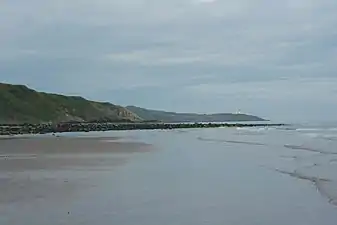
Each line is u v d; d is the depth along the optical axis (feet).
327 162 98.02
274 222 43.27
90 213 46.06
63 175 74.90
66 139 207.10
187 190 60.54
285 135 245.45
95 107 577.43
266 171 82.02
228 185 65.05
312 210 48.37
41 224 41.60
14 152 125.29
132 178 71.82
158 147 150.41
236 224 42.47
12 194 56.44
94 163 95.30
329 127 385.70
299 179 71.15
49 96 540.11
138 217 44.73
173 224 42.29
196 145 163.84
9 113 465.88
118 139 209.46
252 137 230.07
